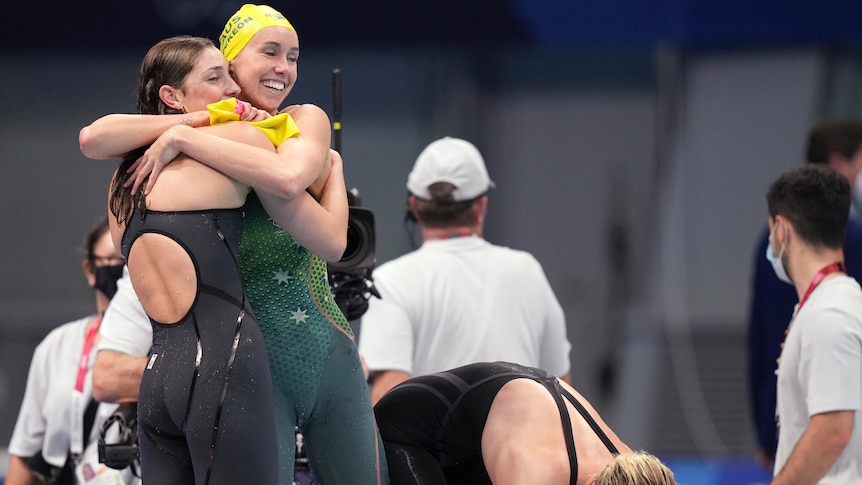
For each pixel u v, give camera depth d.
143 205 9.98
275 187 9.74
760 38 42.56
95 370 13.38
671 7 43.03
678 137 49.28
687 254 47.97
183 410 9.70
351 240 12.80
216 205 9.96
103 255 15.20
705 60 48.91
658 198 49.38
